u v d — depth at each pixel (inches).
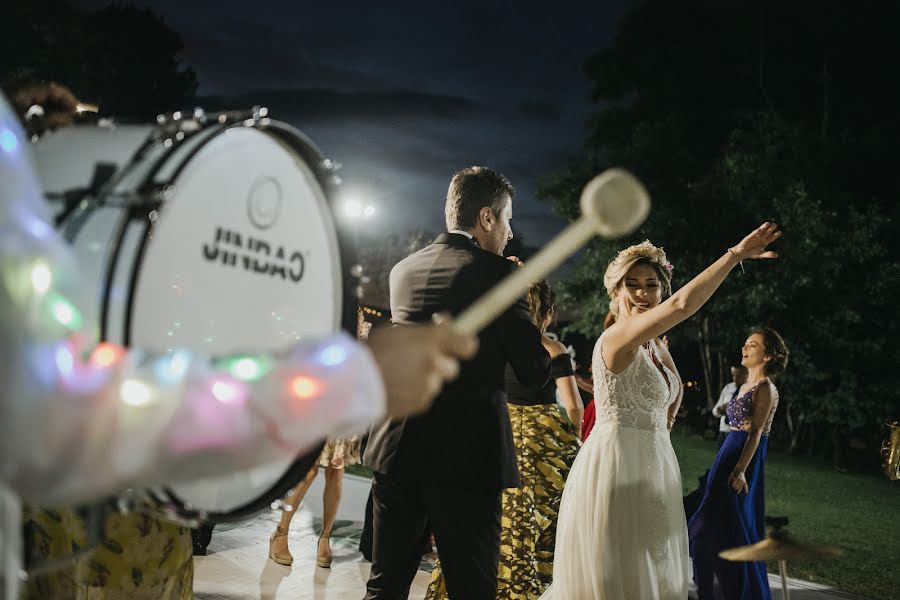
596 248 911.7
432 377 43.1
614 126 983.6
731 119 952.9
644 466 139.6
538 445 180.2
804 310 778.2
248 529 241.9
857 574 248.5
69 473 35.4
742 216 810.2
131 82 1421.0
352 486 316.5
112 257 50.1
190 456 36.4
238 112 60.0
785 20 905.5
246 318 60.8
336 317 69.6
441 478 124.6
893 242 795.4
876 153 810.2
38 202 38.9
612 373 141.1
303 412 37.3
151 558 85.8
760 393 201.5
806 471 634.8
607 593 135.8
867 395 764.6
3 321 33.3
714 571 194.7
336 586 199.3
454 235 136.2
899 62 864.9
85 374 35.6
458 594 125.5
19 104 74.5
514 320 127.2
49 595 76.7
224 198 58.3
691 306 128.5
